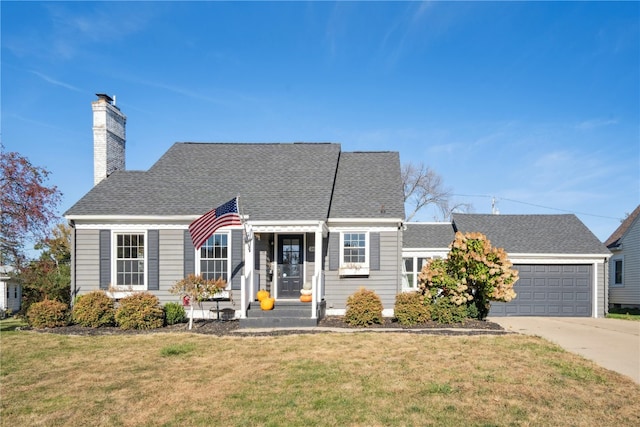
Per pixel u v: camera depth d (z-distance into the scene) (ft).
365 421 22.57
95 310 48.29
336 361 33.19
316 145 71.20
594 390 27.22
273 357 34.55
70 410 24.44
